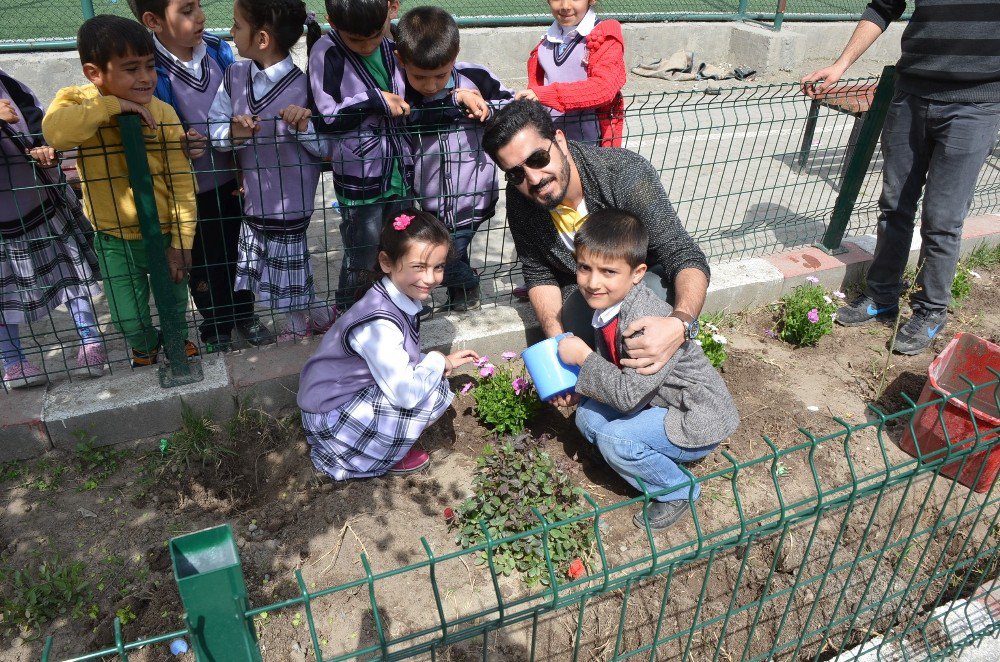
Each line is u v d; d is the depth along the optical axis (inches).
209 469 130.6
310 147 132.1
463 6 394.3
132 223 125.0
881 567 120.6
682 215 225.3
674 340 109.4
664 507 121.0
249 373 138.5
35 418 126.1
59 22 325.4
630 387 111.0
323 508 121.0
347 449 121.4
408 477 128.0
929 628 111.0
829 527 124.9
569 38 161.6
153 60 115.4
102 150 118.7
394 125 136.7
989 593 113.1
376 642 102.3
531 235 134.6
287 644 102.1
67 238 130.8
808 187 253.8
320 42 132.4
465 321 156.6
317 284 183.0
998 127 146.5
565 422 141.6
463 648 102.6
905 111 153.3
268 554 114.3
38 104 124.2
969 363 143.5
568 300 136.9
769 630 111.1
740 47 399.5
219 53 143.3
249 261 140.0
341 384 119.1
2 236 120.7
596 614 108.0
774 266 183.6
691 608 111.0
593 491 127.5
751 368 159.6
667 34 389.7
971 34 137.4
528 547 112.3
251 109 129.8
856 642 111.4
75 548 115.2
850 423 147.0
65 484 125.6
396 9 147.3
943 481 135.6
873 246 195.0
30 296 126.0
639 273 115.6
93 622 105.3
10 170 116.7
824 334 170.2
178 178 124.2
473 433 138.3
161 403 132.3
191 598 54.4
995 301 189.8
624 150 127.2
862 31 159.5
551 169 117.1
